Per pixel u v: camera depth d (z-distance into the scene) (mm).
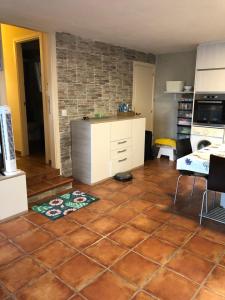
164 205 3201
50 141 3959
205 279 1926
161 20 3029
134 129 4477
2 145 2752
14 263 2092
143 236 2498
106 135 3914
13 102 4637
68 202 3244
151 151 5379
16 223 2729
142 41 4227
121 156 4297
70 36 3750
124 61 4840
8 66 4547
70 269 2023
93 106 4344
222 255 2217
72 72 3883
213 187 2523
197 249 2297
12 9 2645
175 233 2559
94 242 2391
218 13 2756
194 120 4629
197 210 3070
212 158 2416
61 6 2557
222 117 4301
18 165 4055
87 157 3791
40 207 3096
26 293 1785
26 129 4672
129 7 2588
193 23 3150
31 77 5293
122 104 4766
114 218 2854
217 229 2643
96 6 2557
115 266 2062
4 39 4477
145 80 5504
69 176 4117
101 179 3986
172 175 4367
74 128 3898
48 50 3590
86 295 1768
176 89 5062
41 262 2105
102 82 4434
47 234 2520
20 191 2855
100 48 4273
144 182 4012
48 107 3840
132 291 1806
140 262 2111
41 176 3646
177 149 3402
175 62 5418
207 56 4309
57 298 1742
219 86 4258
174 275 1966
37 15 2854
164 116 5797
